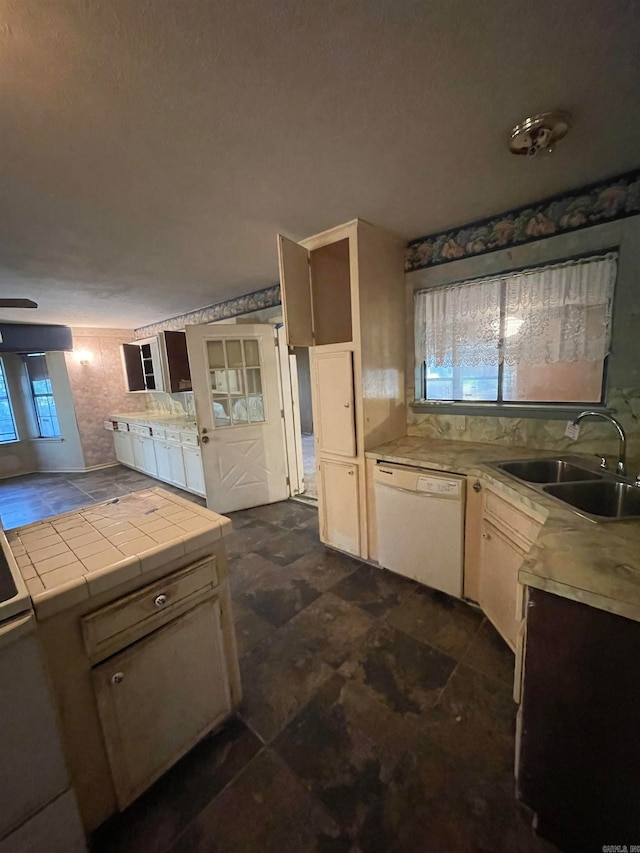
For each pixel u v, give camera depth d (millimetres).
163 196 1756
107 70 995
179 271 2982
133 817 1148
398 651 1784
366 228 2244
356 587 2330
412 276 2604
